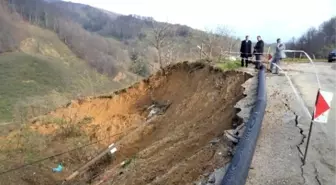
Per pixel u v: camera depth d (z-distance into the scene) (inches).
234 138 315.6
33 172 700.0
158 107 849.5
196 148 390.9
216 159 287.3
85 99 1003.9
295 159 271.3
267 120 373.7
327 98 255.8
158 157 443.5
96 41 5378.9
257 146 297.3
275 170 250.8
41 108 1320.1
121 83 3676.2
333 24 2664.9
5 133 950.4
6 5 5393.7
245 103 446.6
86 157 753.0
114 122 859.4
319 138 319.9
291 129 343.9
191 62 922.1
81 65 4323.3
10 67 3459.6
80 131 869.8
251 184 229.3
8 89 2851.9
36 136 864.3
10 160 746.8
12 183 655.8
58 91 3011.8
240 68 767.1
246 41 786.8
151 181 362.6
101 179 577.6
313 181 236.5
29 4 5994.1
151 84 977.5
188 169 305.1
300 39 2682.1
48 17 5802.2
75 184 637.9
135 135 735.1
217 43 1432.1
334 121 377.7
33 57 3956.7
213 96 658.2
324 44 2436.0
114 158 686.5
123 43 5644.7
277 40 723.4
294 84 599.2
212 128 436.1
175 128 620.7
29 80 3225.9
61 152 778.2
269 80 632.4
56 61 4212.6
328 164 265.6
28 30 4995.1
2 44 4084.6
